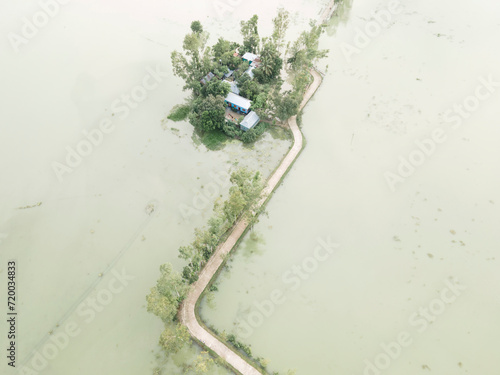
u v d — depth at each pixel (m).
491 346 51.47
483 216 64.94
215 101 77.50
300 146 76.75
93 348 53.41
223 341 52.12
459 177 70.56
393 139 77.62
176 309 53.06
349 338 52.94
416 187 69.56
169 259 62.00
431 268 59.25
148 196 71.00
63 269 62.03
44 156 79.38
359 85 89.75
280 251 62.50
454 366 50.09
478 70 90.12
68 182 74.44
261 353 51.75
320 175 72.56
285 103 76.44
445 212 65.81
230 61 90.88
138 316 56.09
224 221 61.94
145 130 83.44
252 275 59.81
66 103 90.44
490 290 56.56
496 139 75.88
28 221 68.81
